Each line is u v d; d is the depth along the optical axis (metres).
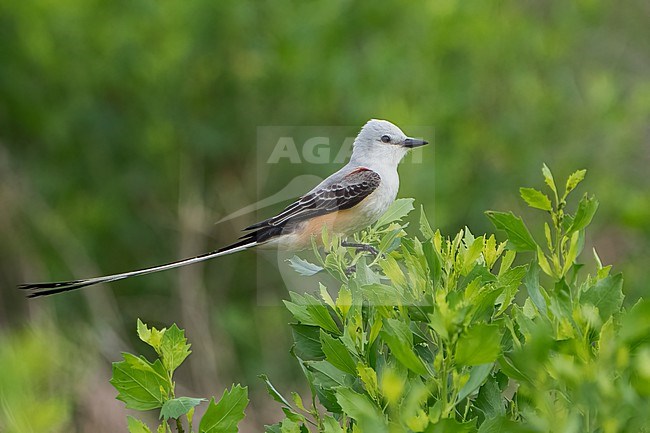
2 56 14.76
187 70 14.74
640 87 15.21
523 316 4.25
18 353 5.07
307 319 4.90
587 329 4.04
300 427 4.82
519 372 4.09
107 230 14.73
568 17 15.55
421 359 4.37
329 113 14.59
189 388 13.46
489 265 4.86
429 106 14.12
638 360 3.81
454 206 13.77
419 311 4.64
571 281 4.31
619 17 17.00
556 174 14.82
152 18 14.70
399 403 4.30
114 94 15.05
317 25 14.52
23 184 14.79
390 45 14.41
